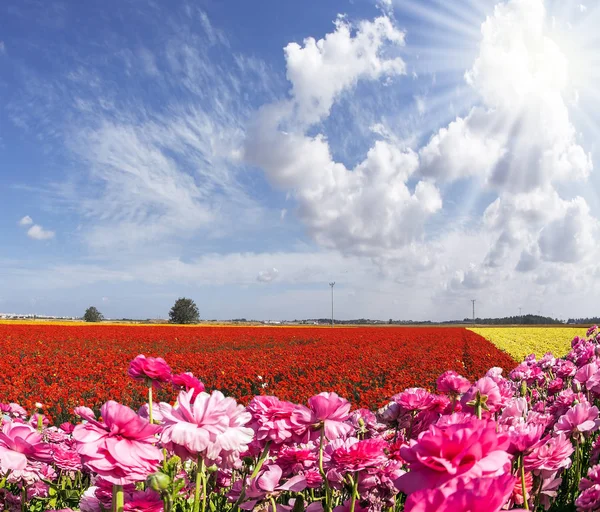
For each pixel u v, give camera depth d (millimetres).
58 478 3051
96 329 37594
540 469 1734
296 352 20406
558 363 5273
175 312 84125
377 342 28938
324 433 2027
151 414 2027
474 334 39188
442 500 826
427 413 2584
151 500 1713
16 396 9188
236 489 2133
